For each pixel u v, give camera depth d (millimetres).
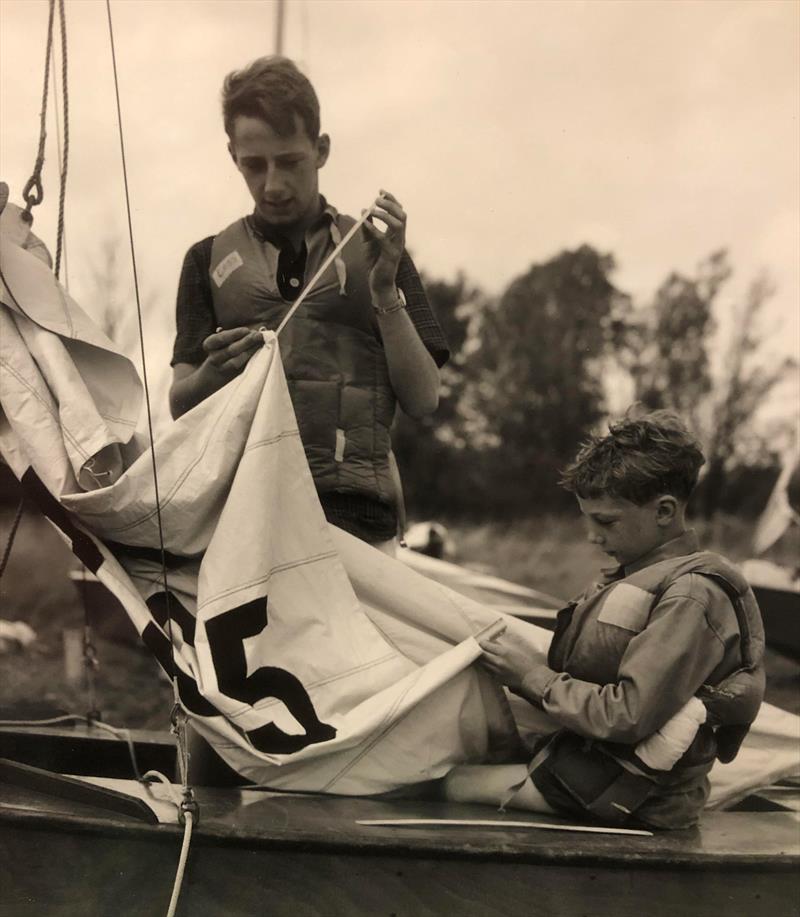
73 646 5113
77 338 2156
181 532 2031
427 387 2461
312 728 1971
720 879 1831
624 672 1955
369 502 2414
